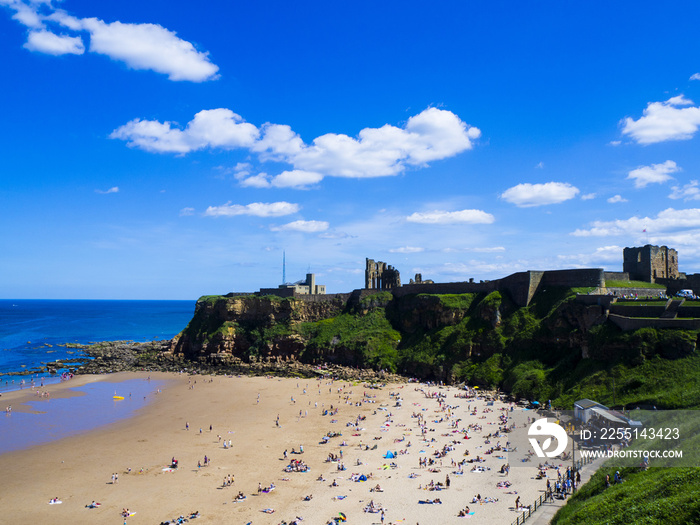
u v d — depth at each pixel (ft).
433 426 338.13
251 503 224.33
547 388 376.27
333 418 369.50
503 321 491.31
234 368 599.16
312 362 600.80
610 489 187.52
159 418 374.84
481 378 449.06
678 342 315.78
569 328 415.44
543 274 501.15
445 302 549.13
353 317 642.22
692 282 468.75
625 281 490.08
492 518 200.13
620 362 334.85
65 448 303.48
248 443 312.09
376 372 538.06
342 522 203.62
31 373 585.63
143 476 257.75
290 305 655.76
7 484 248.11
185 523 206.28
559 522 179.52
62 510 219.61
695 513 141.18
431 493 228.63
